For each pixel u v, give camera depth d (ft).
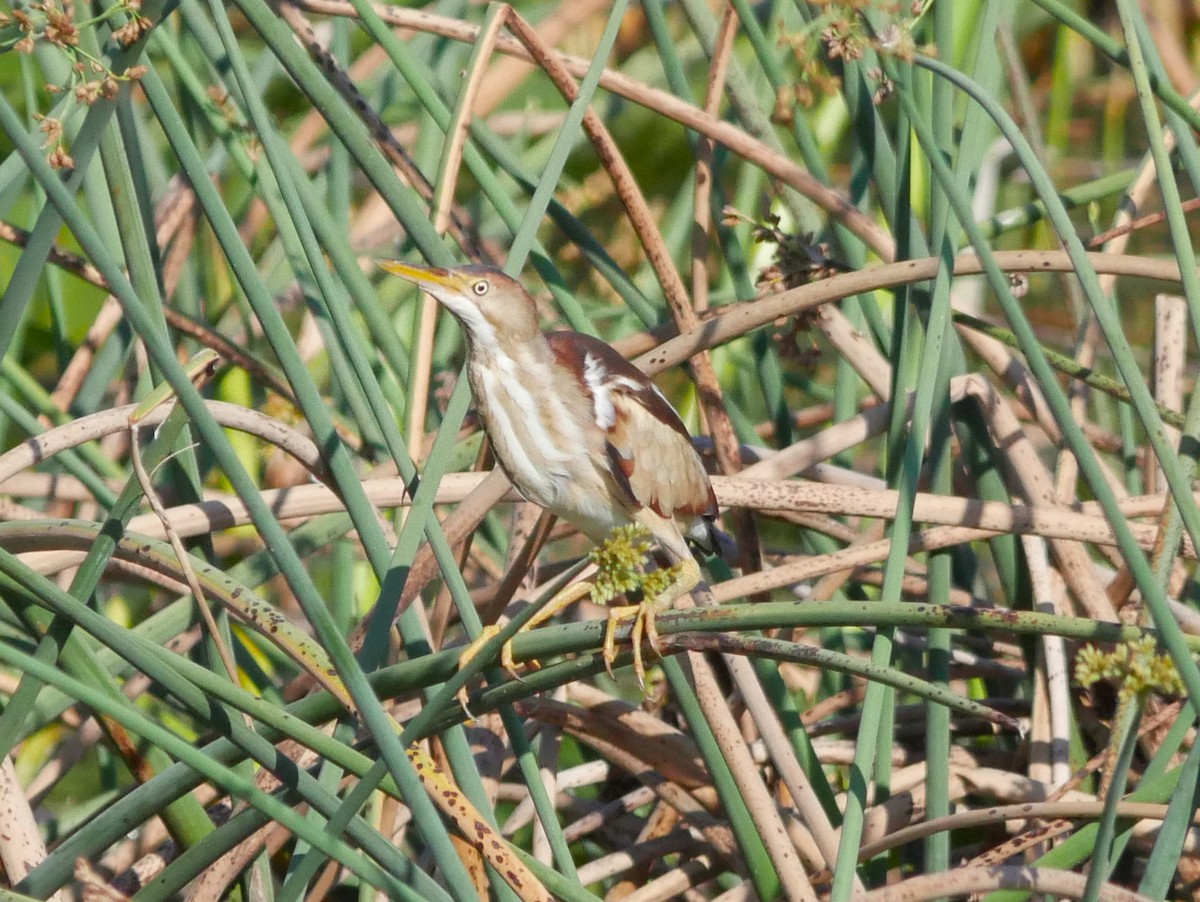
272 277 31.83
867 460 32.65
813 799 30.25
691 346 30.66
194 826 30.14
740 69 31.09
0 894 29.73
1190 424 30.14
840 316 30.99
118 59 30.09
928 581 30.68
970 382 30.81
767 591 30.58
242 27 32.73
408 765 29.66
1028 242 31.96
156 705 31.19
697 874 30.58
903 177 30.58
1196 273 29.91
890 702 30.45
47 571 30.50
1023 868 29.91
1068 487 30.91
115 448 31.40
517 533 30.86
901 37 30.14
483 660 29.71
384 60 32.37
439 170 30.50
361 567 31.55
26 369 32.35
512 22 30.63
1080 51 33.99
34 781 30.76
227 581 30.04
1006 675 30.91
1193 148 30.17
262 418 30.45
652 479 30.63
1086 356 31.14
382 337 30.63
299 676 30.81
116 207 30.25
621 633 30.14
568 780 30.83
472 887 29.63
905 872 30.66
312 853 29.81
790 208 31.14
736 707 30.76
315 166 32.17
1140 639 29.63
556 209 30.94
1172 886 30.42
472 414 31.19
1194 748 29.73
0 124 29.71
